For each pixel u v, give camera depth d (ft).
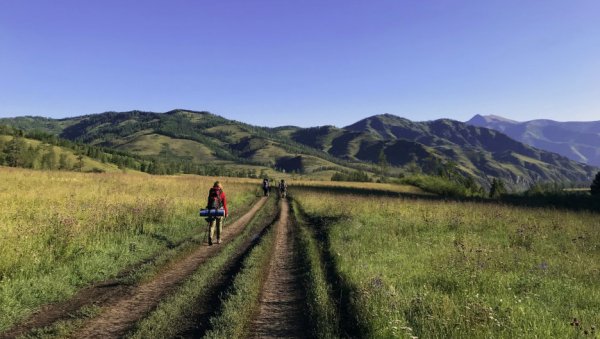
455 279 29.04
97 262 31.86
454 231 56.44
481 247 41.42
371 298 23.81
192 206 70.44
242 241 46.68
